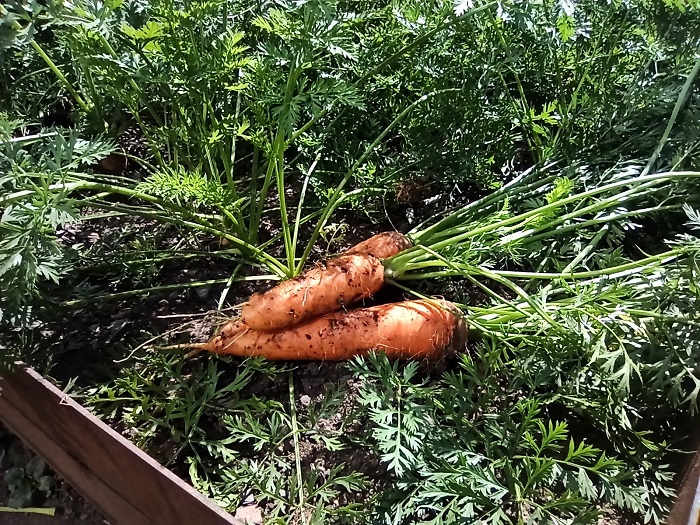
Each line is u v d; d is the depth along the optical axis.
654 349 0.32
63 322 0.38
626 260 0.39
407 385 0.31
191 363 0.36
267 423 0.33
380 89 0.46
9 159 0.32
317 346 0.35
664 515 0.29
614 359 0.31
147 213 0.38
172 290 0.40
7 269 0.30
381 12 0.45
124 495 0.33
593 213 0.44
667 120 0.47
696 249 0.34
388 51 0.44
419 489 0.29
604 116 0.47
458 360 0.36
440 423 0.32
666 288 0.34
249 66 0.36
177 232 0.44
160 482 0.29
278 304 0.35
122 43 0.34
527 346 0.35
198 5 0.32
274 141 0.35
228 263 0.42
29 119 0.45
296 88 0.39
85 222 0.45
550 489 0.31
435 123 0.44
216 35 0.37
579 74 0.50
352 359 0.36
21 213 0.32
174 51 0.33
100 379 0.35
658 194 0.44
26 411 0.37
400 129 0.46
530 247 0.40
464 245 0.40
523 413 0.30
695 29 0.44
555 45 0.47
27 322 0.35
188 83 0.34
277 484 0.29
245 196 0.46
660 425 0.33
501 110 0.46
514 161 0.51
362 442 0.31
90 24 0.33
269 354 0.35
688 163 0.44
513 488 0.28
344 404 0.34
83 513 0.40
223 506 0.29
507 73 0.54
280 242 0.44
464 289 0.41
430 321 0.36
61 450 0.37
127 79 0.37
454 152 0.44
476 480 0.27
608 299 0.35
